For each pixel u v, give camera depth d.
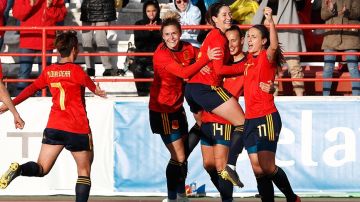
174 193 34.62
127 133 40.09
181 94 33.47
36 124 40.12
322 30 45.44
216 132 32.41
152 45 42.88
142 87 43.56
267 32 30.33
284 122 39.78
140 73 43.06
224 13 31.64
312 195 39.62
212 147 33.31
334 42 41.38
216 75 31.75
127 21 50.03
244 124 30.67
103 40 45.44
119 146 40.12
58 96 29.95
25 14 43.66
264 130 30.05
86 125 30.16
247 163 39.62
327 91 42.59
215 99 31.61
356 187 39.59
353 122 39.69
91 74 45.75
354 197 39.56
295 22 42.06
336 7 41.69
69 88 29.86
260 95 30.14
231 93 33.25
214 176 33.97
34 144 40.09
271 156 30.22
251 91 30.25
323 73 42.03
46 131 30.05
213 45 31.05
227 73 31.27
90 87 29.97
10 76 47.53
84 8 45.47
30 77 45.81
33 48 43.12
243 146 31.98
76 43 30.27
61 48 30.05
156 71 32.84
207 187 39.75
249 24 43.06
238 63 31.78
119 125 40.16
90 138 30.30
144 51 42.94
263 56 30.03
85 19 45.50
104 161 40.16
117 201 38.22
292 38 41.56
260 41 30.25
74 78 29.78
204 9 44.75
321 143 39.72
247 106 30.45
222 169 32.44
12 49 48.25
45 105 40.12
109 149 40.16
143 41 42.88
